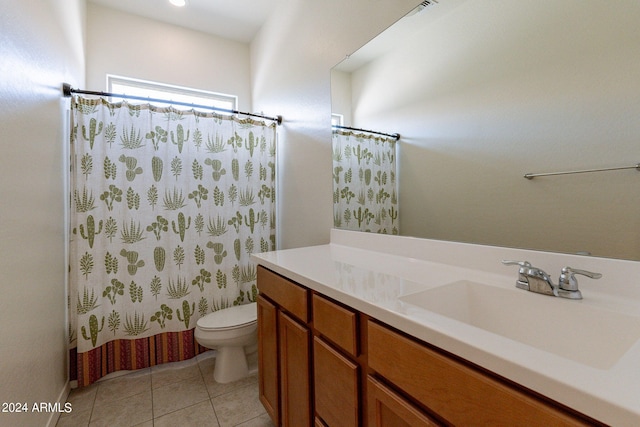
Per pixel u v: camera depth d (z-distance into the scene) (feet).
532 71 3.09
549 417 1.45
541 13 3.00
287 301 3.99
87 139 5.97
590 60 2.70
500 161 3.41
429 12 4.10
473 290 3.15
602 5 2.61
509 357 1.65
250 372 6.44
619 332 2.17
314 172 6.43
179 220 6.76
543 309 2.58
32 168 4.19
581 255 2.80
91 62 7.59
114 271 6.23
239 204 7.46
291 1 7.22
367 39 5.03
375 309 2.54
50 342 4.82
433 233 4.19
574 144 2.81
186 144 6.87
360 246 5.31
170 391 5.80
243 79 9.70
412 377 2.18
